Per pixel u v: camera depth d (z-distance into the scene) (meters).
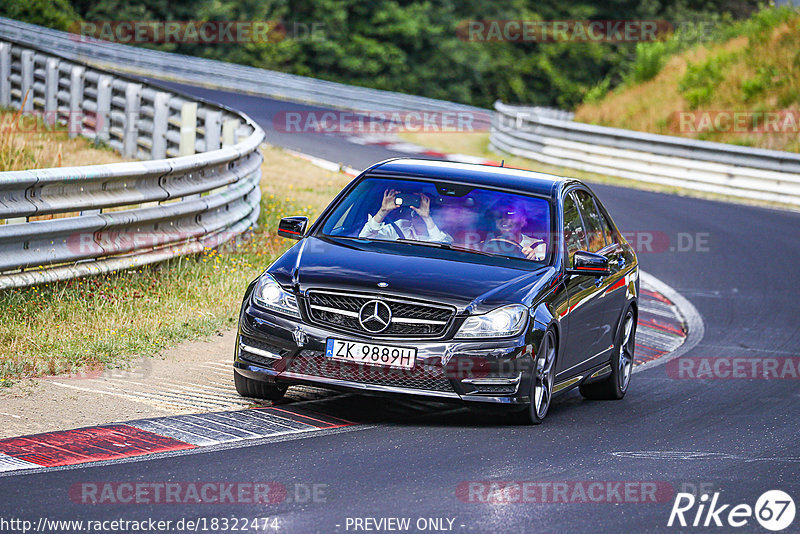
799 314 50.62
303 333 25.59
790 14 135.50
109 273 36.12
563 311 27.73
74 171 34.16
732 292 55.16
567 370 29.17
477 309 25.58
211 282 39.31
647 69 150.62
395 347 25.19
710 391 34.69
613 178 101.12
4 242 31.70
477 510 19.25
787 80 122.56
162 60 150.88
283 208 59.66
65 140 71.00
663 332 45.69
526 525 18.59
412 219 28.88
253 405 26.95
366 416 26.95
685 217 78.38
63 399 25.61
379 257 27.20
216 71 152.88
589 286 29.81
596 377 31.78
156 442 22.72
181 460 21.48
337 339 25.39
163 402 26.22
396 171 30.50
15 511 17.83
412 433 25.22
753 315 49.97
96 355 29.38
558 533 18.31
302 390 29.38
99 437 22.78
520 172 31.53
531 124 111.56
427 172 30.45
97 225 35.19
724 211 82.94
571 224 30.08
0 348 28.72
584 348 30.11
